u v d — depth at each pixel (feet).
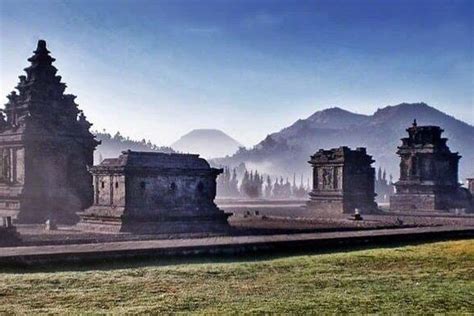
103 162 180.86
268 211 322.14
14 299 67.36
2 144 232.94
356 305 65.31
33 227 195.52
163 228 172.65
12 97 242.78
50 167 232.32
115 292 71.67
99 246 102.94
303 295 70.85
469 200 331.77
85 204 238.89
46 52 243.81
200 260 102.32
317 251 117.50
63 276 81.46
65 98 246.06
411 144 329.31
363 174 305.12
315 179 311.06
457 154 332.19
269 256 109.40
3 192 227.40
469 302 67.56
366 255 108.58
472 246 123.85
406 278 84.12
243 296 69.97
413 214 287.89
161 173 177.27
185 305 64.80
